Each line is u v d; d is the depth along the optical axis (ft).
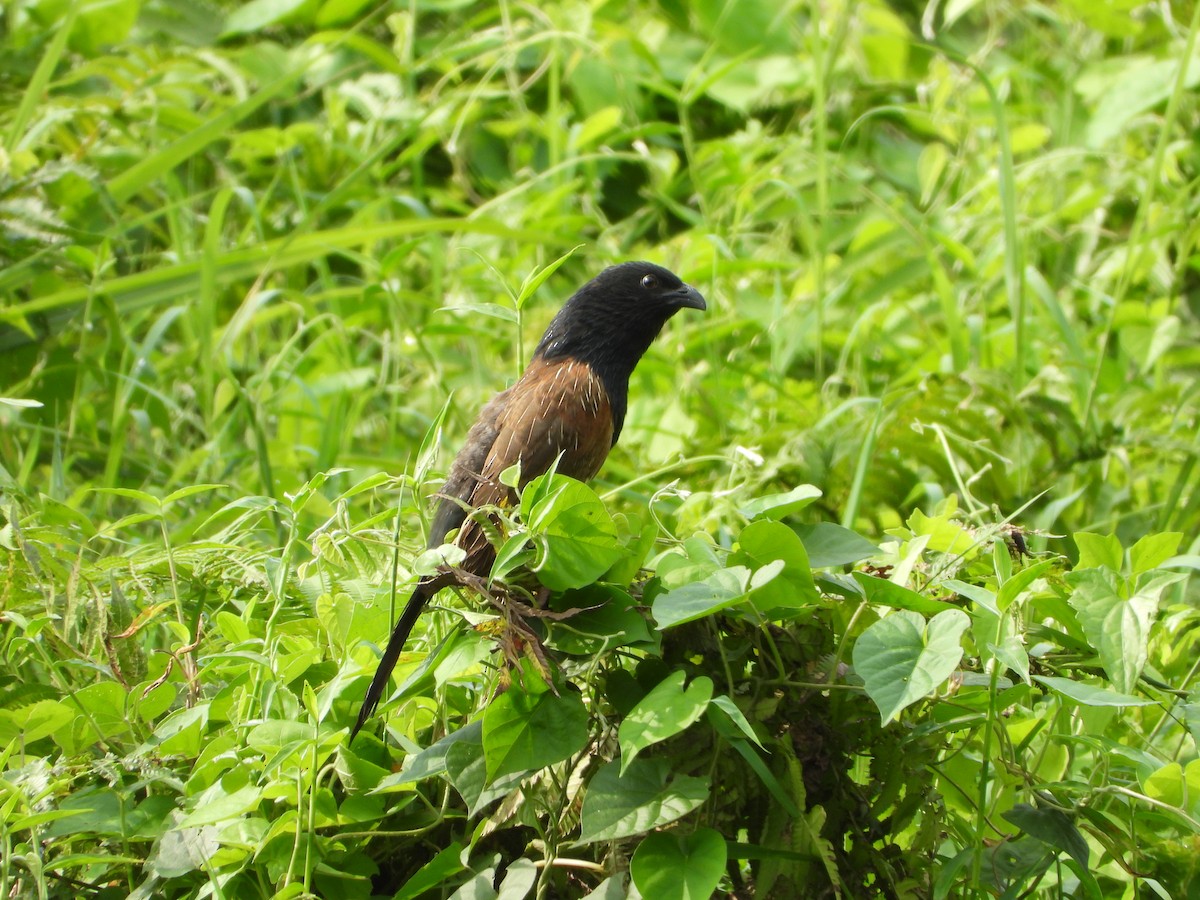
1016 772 17.49
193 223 47.01
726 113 50.96
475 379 39.55
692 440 34.83
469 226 38.11
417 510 20.83
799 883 17.38
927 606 17.42
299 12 51.47
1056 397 35.70
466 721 19.52
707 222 42.16
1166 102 46.55
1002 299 42.29
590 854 18.02
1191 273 42.96
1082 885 19.11
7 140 38.50
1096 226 42.73
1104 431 33.27
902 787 18.21
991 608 16.65
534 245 43.57
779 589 17.21
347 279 48.34
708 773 17.28
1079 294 43.19
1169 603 28.07
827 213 42.27
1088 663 18.67
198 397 38.11
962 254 37.47
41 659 21.53
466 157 49.39
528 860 17.34
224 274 38.27
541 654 16.62
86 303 36.06
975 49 51.98
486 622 17.56
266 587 22.97
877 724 17.92
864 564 21.09
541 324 41.19
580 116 49.80
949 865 17.12
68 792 18.89
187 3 52.29
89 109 43.98
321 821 17.30
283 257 38.27
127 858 17.46
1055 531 31.96
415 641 20.67
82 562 22.97
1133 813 17.37
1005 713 18.98
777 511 18.24
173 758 19.39
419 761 17.34
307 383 41.52
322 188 47.60
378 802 17.53
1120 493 32.37
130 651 20.57
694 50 51.55
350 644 19.65
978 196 44.70
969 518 22.59
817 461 31.63
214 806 16.48
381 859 18.80
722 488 30.25
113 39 47.80
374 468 36.55
